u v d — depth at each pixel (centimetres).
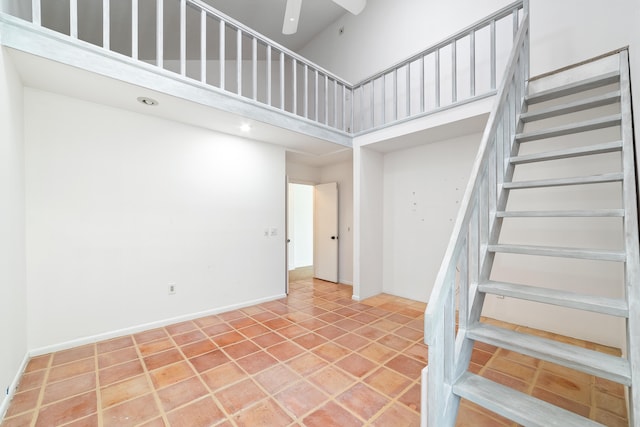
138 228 317
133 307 314
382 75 405
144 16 405
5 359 196
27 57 207
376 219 468
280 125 354
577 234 291
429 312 118
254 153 415
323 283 555
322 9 530
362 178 443
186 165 351
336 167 570
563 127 203
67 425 179
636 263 128
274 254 441
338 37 559
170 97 274
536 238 313
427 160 425
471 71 312
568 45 284
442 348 126
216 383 222
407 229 449
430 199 421
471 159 379
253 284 416
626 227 140
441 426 126
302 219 751
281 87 356
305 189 758
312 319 360
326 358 261
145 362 253
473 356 266
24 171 252
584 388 215
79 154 282
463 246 147
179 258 347
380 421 182
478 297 166
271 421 182
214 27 472
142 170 320
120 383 221
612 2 263
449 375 134
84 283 285
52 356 260
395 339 302
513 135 225
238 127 359
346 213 551
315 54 611
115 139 302
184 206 351
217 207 379
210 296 373
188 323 344
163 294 335
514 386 218
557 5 289
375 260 466
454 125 339
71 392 210
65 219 275
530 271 317
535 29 301
